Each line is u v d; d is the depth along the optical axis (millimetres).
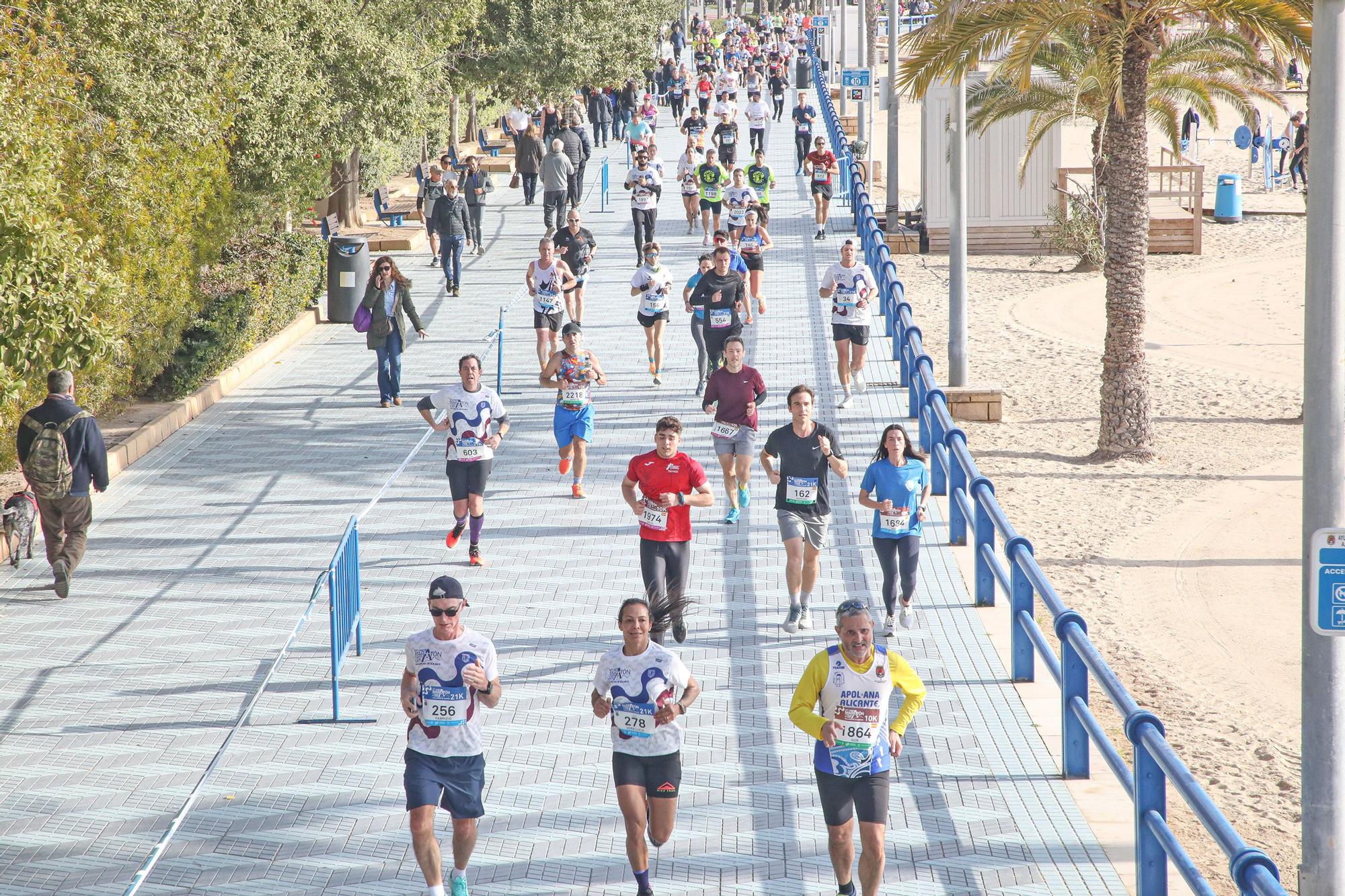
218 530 41156
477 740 21188
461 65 113688
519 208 105688
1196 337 77375
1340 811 18766
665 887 21859
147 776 26234
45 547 40062
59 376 35469
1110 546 45406
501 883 22094
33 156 35438
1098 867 21938
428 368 60750
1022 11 53281
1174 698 34062
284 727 28250
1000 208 98625
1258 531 46656
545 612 34344
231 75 57469
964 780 25078
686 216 100938
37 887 22344
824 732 19953
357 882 22344
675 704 20938
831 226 97312
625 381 57656
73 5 45906
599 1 115875
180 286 53688
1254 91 89375
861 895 21016
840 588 35500
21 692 30094
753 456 40750
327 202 95250
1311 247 18969
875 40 189500
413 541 39844
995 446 56938
